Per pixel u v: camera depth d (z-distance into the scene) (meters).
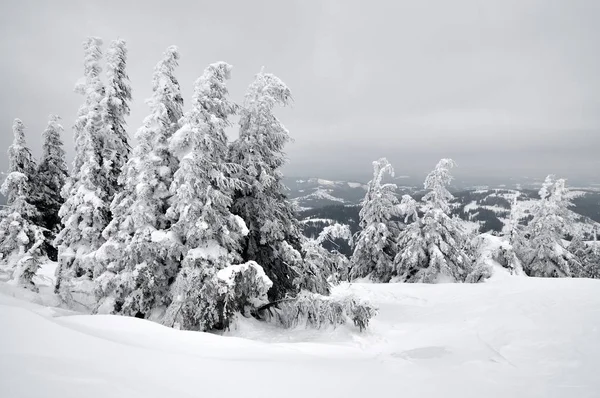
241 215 12.59
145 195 11.67
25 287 14.79
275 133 12.75
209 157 10.80
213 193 10.49
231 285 9.71
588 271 32.66
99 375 3.99
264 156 12.80
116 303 12.20
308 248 13.58
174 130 12.48
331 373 5.81
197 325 10.13
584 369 6.17
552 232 25.28
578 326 8.64
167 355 5.38
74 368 4.02
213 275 10.22
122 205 12.38
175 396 3.91
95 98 16.31
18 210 20.00
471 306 12.70
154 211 11.89
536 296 12.52
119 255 12.41
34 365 3.83
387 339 9.38
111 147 16.86
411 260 23.89
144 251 11.45
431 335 9.35
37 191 25.41
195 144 10.32
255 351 6.91
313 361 6.61
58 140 26.89
